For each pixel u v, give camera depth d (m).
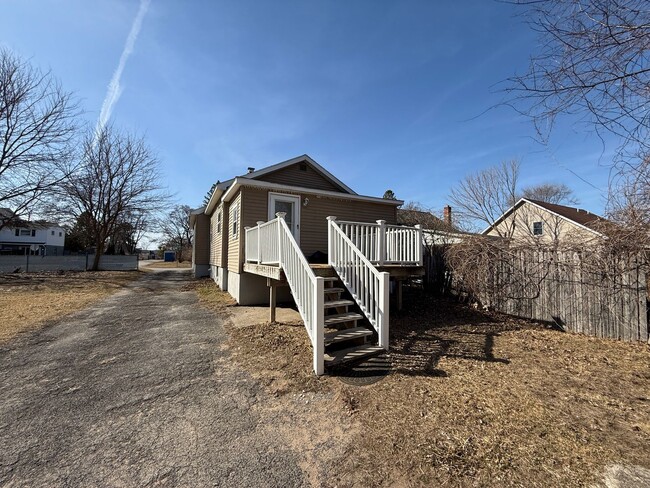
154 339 5.25
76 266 21.62
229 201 11.34
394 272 7.04
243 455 2.24
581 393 3.08
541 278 6.35
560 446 2.22
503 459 2.09
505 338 5.17
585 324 5.58
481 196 17.16
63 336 5.44
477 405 2.84
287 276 5.20
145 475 2.04
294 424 2.65
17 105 14.96
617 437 2.32
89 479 2.01
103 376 3.73
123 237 30.92
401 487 1.89
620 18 2.10
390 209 12.30
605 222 5.47
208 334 5.54
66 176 16.73
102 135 19.72
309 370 3.79
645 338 4.91
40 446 2.37
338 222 5.99
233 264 10.01
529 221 16.06
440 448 2.23
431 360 4.06
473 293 7.82
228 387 3.40
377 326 4.55
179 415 2.82
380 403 2.93
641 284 4.98
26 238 37.28
